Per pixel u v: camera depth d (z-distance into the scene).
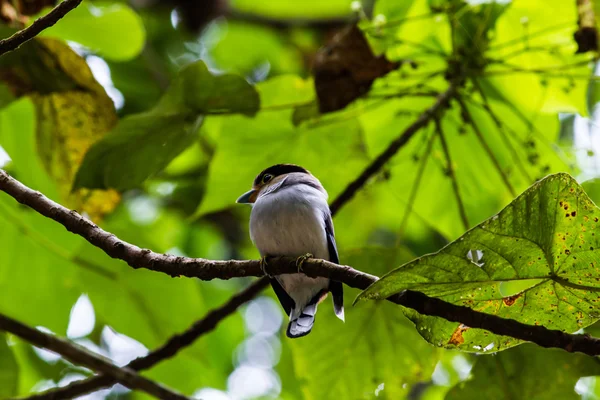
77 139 9.70
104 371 8.58
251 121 9.82
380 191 13.14
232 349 14.59
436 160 9.95
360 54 8.86
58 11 6.12
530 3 9.31
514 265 5.33
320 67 8.88
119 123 8.34
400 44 9.35
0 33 8.52
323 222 8.34
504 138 8.86
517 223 5.03
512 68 8.93
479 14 9.36
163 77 14.80
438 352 8.88
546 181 4.95
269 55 18.09
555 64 9.52
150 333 10.54
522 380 8.02
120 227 10.37
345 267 5.96
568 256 5.29
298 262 6.47
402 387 8.95
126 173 8.64
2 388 9.03
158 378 11.58
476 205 10.35
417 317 5.75
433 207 10.42
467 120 8.90
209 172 10.03
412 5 9.45
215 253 16.16
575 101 9.56
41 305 10.49
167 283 10.20
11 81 9.12
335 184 10.59
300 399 13.63
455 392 8.08
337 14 17.91
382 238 17.14
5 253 10.14
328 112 8.90
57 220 6.50
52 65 9.10
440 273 5.24
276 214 8.21
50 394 8.69
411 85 9.84
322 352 8.89
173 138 8.62
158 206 15.59
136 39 10.18
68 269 10.27
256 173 10.16
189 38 16.89
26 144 10.77
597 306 5.58
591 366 7.89
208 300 14.35
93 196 9.94
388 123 10.33
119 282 10.23
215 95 8.49
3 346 9.12
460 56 9.00
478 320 5.38
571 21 9.29
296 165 9.52
